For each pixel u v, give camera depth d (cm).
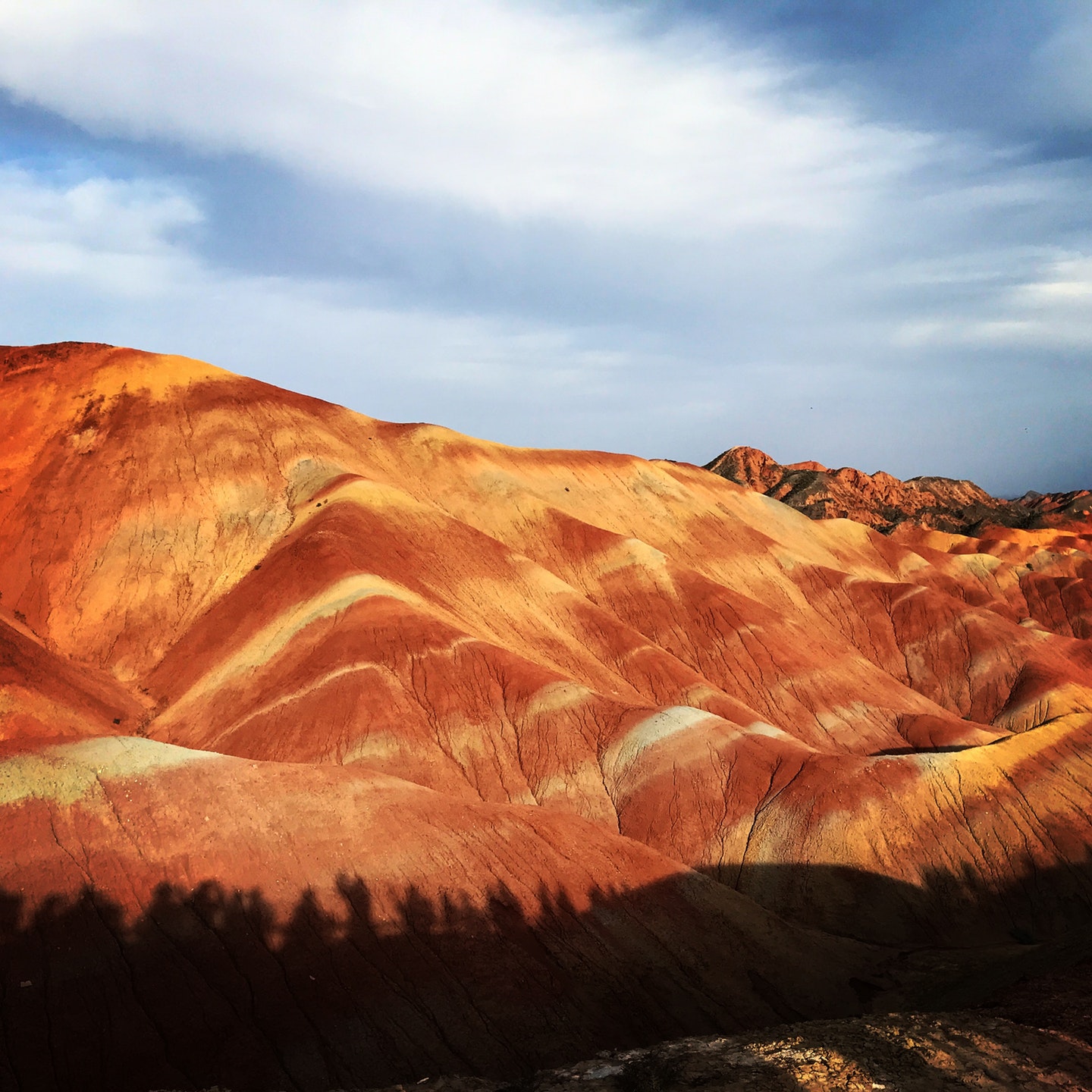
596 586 9600
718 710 7038
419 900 2919
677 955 3173
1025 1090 1455
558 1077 1734
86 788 2869
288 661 6191
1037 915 4781
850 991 3394
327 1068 2412
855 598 11250
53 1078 2261
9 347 9981
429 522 8438
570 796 5425
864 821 5016
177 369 10044
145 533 8044
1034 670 9769
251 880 2806
